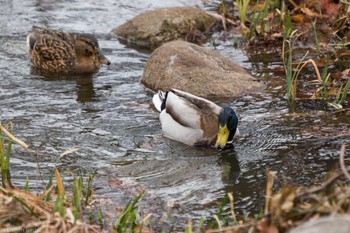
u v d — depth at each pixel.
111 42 18.50
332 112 13.86
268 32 17.81
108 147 12.79
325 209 7.57
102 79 16.38
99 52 16.95
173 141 13.22
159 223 9.86
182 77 15.41
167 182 11.38
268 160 12.12
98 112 14.41
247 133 13.23
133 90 15.66
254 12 17.95
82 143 12.90
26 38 18.50
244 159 12.25
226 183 11.32
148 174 11.71
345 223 6.79
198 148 12.93
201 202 10.60
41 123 13.77
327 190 7.79
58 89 15.70
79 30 19.06
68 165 11.97
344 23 17.61
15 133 13.25
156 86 15.64
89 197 10.45
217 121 13.07
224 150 12.69
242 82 15.34
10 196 8.87
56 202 8.68
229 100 14.80
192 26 18.52
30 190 10.80
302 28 17.94
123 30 18.77
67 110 14.48
